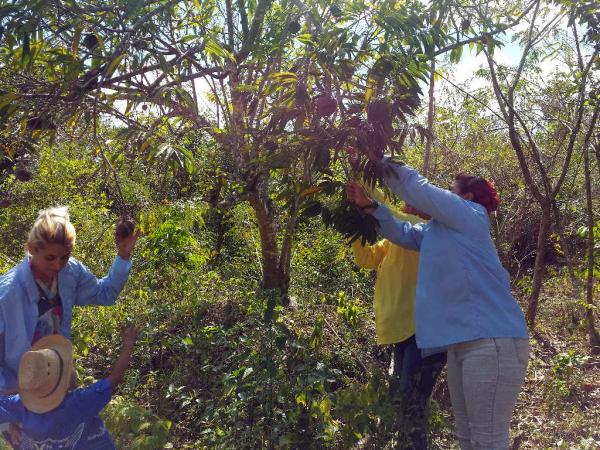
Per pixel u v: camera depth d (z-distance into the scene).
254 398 4.09
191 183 5.31
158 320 5.12
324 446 3.88
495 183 8.20
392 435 3.80
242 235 6.70
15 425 2.75
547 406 4.63
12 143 3.28
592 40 5.05
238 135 3.81
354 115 3.21
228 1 4.39
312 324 5.31
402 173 3.28
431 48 3.80
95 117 3.23
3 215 6.32
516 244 7.98
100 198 6.73
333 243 6.68
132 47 3.25
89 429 2.91
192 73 3.84
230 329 4.73
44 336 2.74
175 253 5.54
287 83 3.46
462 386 3.33
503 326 3.15
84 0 3.27
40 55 3.25
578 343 5.91
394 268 4.01
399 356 4.18
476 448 3.22
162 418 4.28
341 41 3.50
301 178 3.68
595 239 6.38
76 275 2.94
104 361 4.87
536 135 8.20
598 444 4.16
